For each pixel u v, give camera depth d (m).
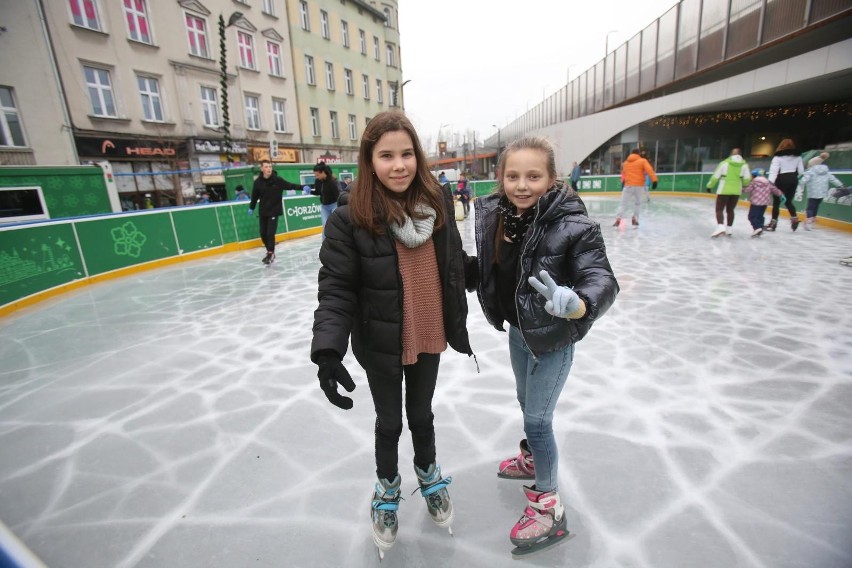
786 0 13.18
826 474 1.76
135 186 14.59
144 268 6.94
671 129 22.02
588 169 26.58
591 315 1.15
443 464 1.97
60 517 1.76
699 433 2.08
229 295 5.23
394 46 30.30
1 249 4.88
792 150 7.17
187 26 16.11
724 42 16.11
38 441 2.31
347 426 2.32
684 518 1.58
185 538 1.62
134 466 2.06
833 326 3.29
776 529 1.51
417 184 1.30
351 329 1.37
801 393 2.38
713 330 3.34
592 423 2.20
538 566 1.43
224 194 17.22
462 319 1.42
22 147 11.89
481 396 2.56
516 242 1.36
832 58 11.86
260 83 19.48
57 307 5.06
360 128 27.08
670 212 11.82
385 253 1.28
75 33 12.86
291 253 8.04
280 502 1.78
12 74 11.63
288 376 2.94
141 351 3.53
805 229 7.50
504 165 1.30
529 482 1.83
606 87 26.23
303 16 21.97
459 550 1.51
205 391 2.78
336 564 1.48
